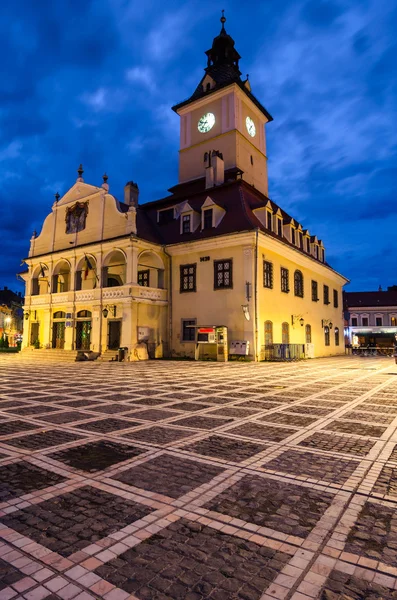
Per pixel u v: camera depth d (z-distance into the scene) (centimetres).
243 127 3728
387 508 371
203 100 3806
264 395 1056
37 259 3441
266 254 2716
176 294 2917
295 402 941
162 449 554
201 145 3816
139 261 3128
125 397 1023
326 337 3847
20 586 258
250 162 3812
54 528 336
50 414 798
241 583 260
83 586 258
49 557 292
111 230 2930
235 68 3953
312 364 2367
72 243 3203
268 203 2836
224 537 319
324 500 388
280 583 260
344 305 6344
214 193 3112
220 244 2669
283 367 2078
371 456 523
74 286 3091
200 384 1305
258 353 2500
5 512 366
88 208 3139
